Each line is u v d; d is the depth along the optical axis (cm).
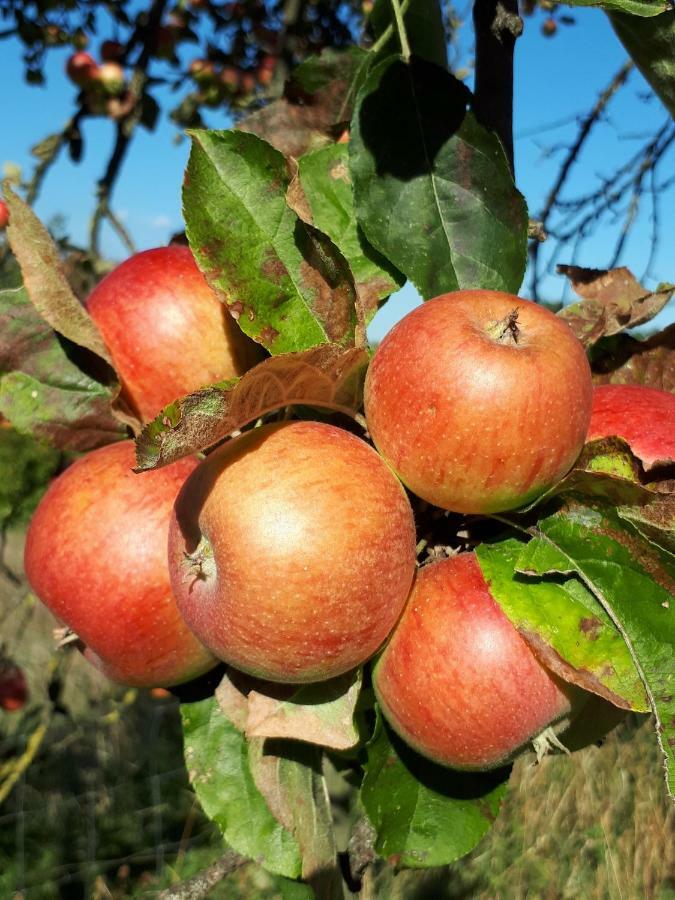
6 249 40
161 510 22
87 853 92
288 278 22
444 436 18
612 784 76
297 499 18
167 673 23
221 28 73
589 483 19
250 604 18
